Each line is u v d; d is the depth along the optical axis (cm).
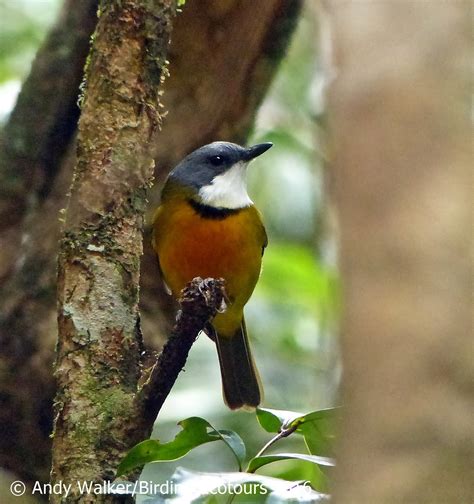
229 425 1298
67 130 1219
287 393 1378
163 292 1185
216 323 1135
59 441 675
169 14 738
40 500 1123
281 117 1571
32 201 1220
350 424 277
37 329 1136
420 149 285
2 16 1627
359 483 269
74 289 703
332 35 307
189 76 1152
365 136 290
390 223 282
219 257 1075
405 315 274
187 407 1330
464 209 277
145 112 730
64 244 716
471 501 262
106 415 671
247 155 1122
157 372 665
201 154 1112
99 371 684
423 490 263
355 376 277
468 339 269
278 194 1577
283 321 1452
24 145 1224
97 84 727
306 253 1475
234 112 1191
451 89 286
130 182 721
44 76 1223
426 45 289
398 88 289
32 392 1128
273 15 1145
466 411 266
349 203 290
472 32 289
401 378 271
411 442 267
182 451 667
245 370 1146
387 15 294
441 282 274
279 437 686
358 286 282
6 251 1201
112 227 714
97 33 736
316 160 1480
